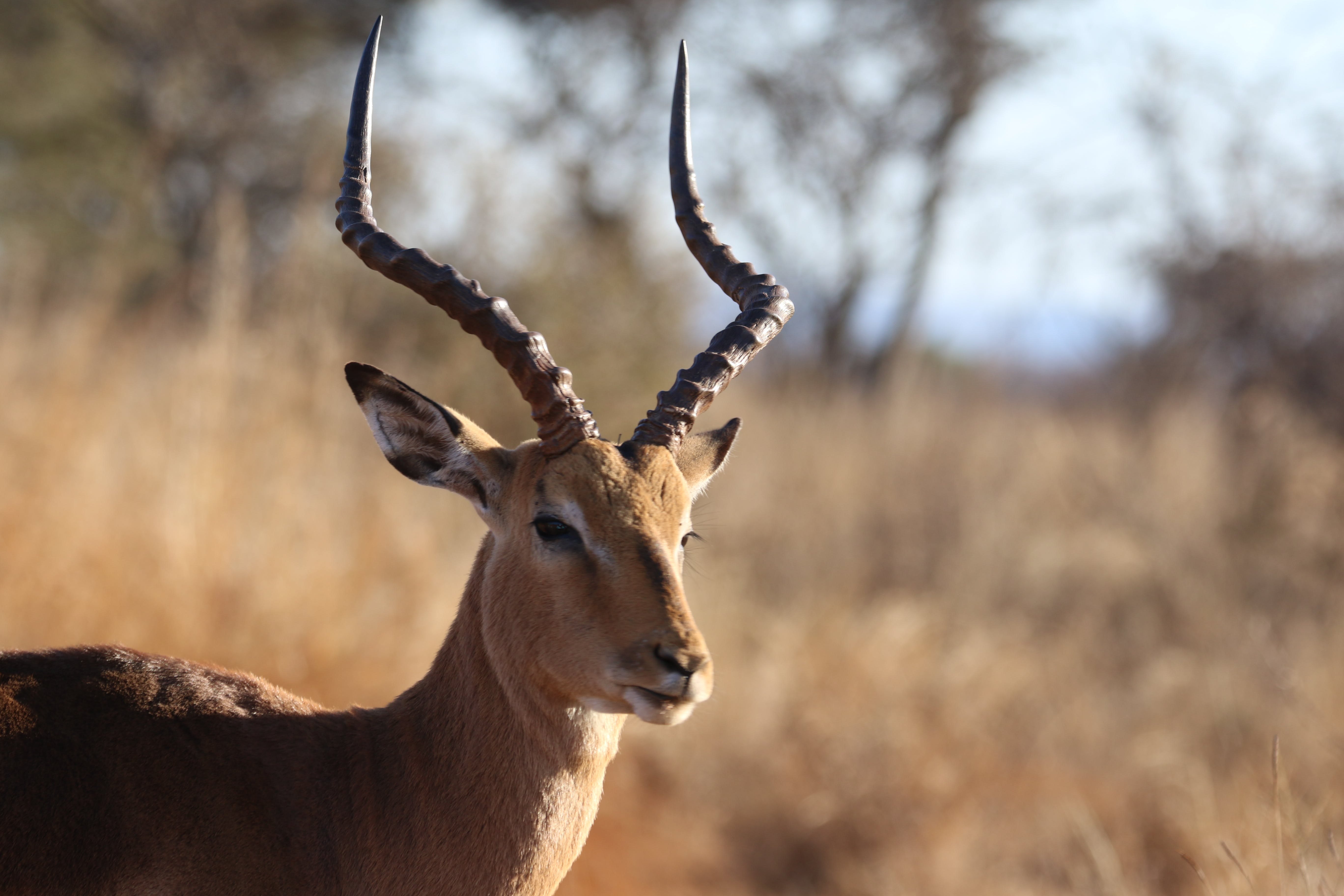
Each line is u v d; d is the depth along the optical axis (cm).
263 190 6488
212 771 1298
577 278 4419
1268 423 4447
